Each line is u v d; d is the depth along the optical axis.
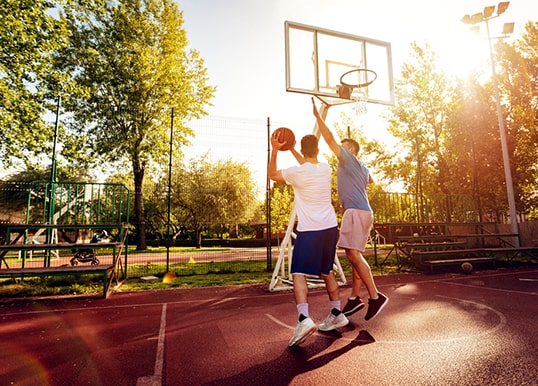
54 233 14.29
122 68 20.33
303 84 7.65
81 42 19.92
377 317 3.59
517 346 2.57
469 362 2.24
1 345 2.85
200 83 23.34
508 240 11.80
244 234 40.00
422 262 8.29
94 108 20.02
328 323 3.02
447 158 14.62
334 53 8.11
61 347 2.77
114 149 20.59
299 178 2.70
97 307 4.49
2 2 11.79
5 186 7.54
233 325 3.42
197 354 2.53
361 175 3.27
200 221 24.42
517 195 13.81
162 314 4.00
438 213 11.90
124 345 2.79
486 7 11.32
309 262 2.62
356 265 3.10
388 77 8.61
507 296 4.83
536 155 13.15
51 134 14.62
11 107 13.48
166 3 21.95
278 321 3.58
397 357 2.36
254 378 2.04
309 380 1.99
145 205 28.20
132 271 8.82
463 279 6.84
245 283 6.72
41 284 6.68
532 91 13.69
